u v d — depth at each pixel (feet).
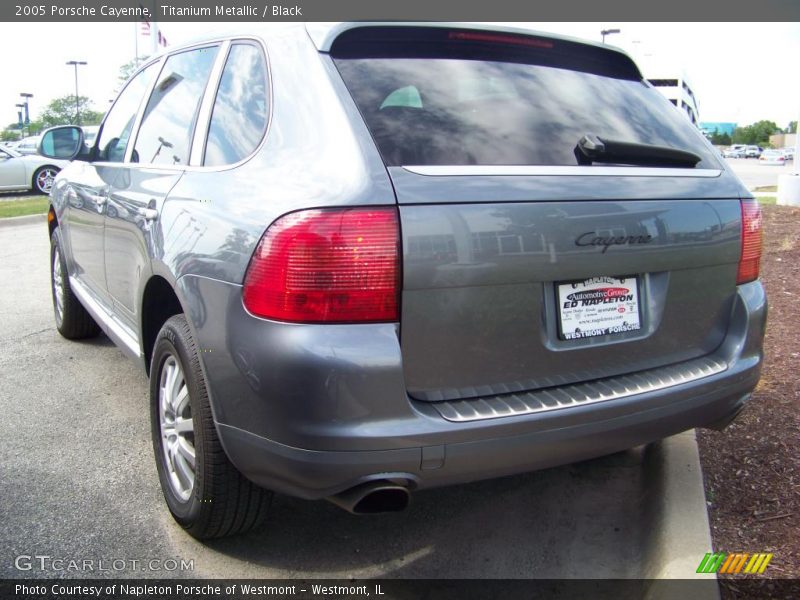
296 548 9.32
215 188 8.39
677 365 8.72
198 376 8.30
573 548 9.41
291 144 7.73
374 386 6.75
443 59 8.51
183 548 9.18
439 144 7.48
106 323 13.00
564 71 9.41
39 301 21.49
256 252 7.18
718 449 10.98
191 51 11.16
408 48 8.43
